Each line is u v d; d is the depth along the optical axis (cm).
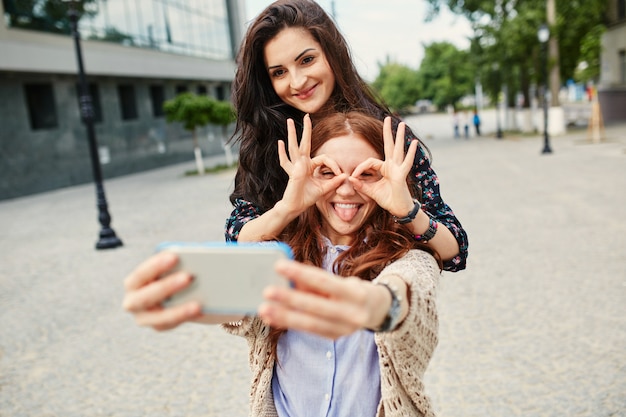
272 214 132
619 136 2009
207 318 131
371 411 139
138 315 88
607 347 396
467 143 2486
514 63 2445
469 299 509
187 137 2714
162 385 397
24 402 385
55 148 1827
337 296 83
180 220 1064
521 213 858
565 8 2230
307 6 179
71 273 723
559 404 332
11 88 1662
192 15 2739
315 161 133
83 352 464
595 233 703
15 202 1590
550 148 1709
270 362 146
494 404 337
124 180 2041
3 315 571
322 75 176
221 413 354
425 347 122
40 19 1741
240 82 182
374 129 139
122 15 2158
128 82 2217
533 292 514
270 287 82
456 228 156
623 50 2519
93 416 360
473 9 2477
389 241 139
